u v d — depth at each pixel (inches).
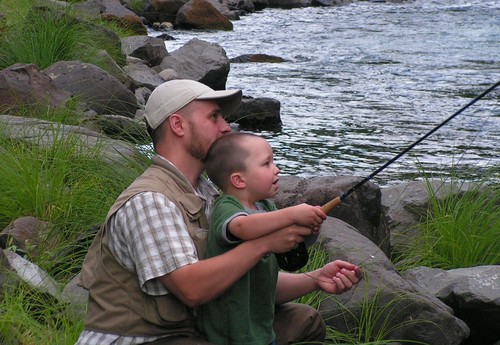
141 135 346.3
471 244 258.2
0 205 239.6
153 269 137.6
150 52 608.7
